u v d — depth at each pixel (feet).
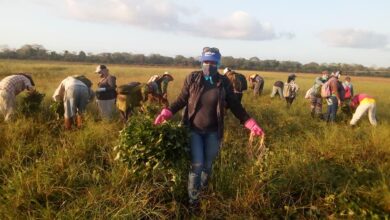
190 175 15.79
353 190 17.43
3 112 28.17
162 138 15.01
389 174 19.45
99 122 27.94
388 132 27.35
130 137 15.38
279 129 30.40
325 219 15.55
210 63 15.39
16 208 14.75
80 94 27.68
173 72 148.77
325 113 39.81
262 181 17.20
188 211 15.65
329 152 22.86
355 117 33.47
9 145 21.57
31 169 17.66
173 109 15.79
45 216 14.15
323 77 40.60
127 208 14.62
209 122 15.56
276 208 16.29
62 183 17.17
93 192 15.74
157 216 15.01
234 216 15.12
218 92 15.40
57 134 25.98
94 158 19.86
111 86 30.76
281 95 58.08
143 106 26.71
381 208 16.06
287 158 20.92
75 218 13.84
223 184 17.40
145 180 17.08
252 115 36.40
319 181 17.92
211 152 15.88
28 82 29.43
